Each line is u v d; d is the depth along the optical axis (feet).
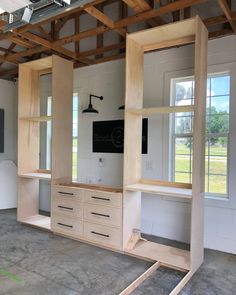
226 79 11.82
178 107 9.91
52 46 13.15
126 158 11.00
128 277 9.04
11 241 12.28
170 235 12.87
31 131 15.56
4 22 10.25
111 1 13.01
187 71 12.47
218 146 12.00
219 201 11.53
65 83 13.92
